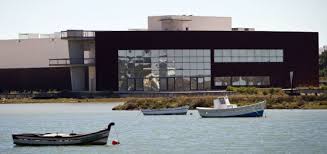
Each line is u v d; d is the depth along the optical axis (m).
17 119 148.62
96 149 98.06
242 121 135.38
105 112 163.88
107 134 101.19
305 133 114.19
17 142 100.75
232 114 144.12
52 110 172.88
